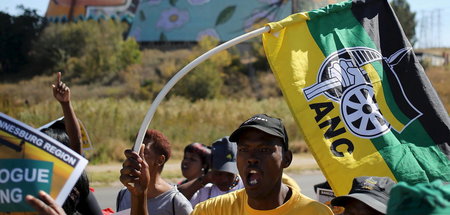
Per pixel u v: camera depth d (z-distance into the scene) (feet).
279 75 12.22
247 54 166.40
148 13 194.70
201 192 15.02
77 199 9.52
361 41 12.79
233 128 83.61
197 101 119.65
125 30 192.75
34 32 153.69
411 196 6.19
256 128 8.89
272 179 9.02
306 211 9.07
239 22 182.09
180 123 79.25
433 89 12.66
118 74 144.97
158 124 75.10
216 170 14.74
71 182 7.18
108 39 155.74
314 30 12.60
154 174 12.11
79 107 80.38
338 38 12.67
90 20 165.99
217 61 148.36
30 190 7.06
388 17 13.10
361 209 8.63
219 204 9.84
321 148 11.84
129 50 156.04
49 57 150.00
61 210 7.06
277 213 9.12
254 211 9.22
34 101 107.86
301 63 12.30
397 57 12.80
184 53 163.84
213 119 87.40
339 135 11.95
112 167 52.19
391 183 8.98
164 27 190.39
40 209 6.91
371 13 13.06
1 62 149.38
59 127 10.82
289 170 54.49
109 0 193.06
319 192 14.08
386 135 12.07
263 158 8.96
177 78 10.71
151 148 12.08
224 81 142.61
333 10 12.76
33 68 149.89
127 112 80.64
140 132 10.37
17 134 7.14
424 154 12.05
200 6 189.88
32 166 7.10
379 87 12.53
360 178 9.07
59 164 7.19
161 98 10.59
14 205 7.04
